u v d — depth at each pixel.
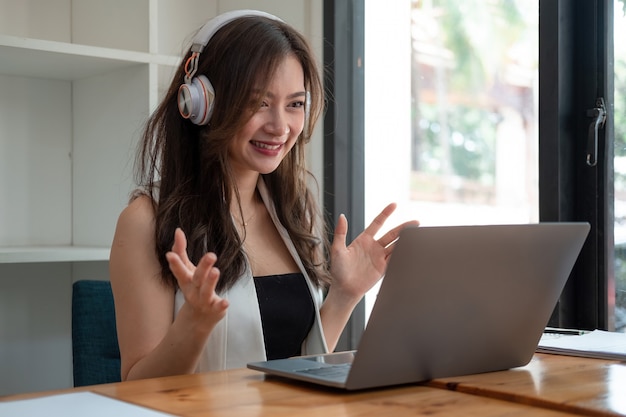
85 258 2.36
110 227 2.61
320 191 2.82
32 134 2.71
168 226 1.61
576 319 2.30
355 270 1.69
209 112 1.66
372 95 3.03
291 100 1.68
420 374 1.12
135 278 1.58
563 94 2.27
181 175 1.72
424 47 3.44
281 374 1.13
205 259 1.15
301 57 1.73
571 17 2.27
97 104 2.66
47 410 0.93
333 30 2.80
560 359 1.37
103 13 2.63
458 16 3.71
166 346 1.35
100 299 2.03
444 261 1.06
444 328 1.12
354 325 2.85
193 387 1.08
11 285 2.69
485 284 1.13
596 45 2.24
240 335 1.62
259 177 1.86
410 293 1.04
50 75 2.66
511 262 1.15
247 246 1.78
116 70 2.57
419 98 3.43
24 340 2.71
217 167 1.69
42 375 2.75
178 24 2.96
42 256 2.27
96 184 2.67
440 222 3.76
